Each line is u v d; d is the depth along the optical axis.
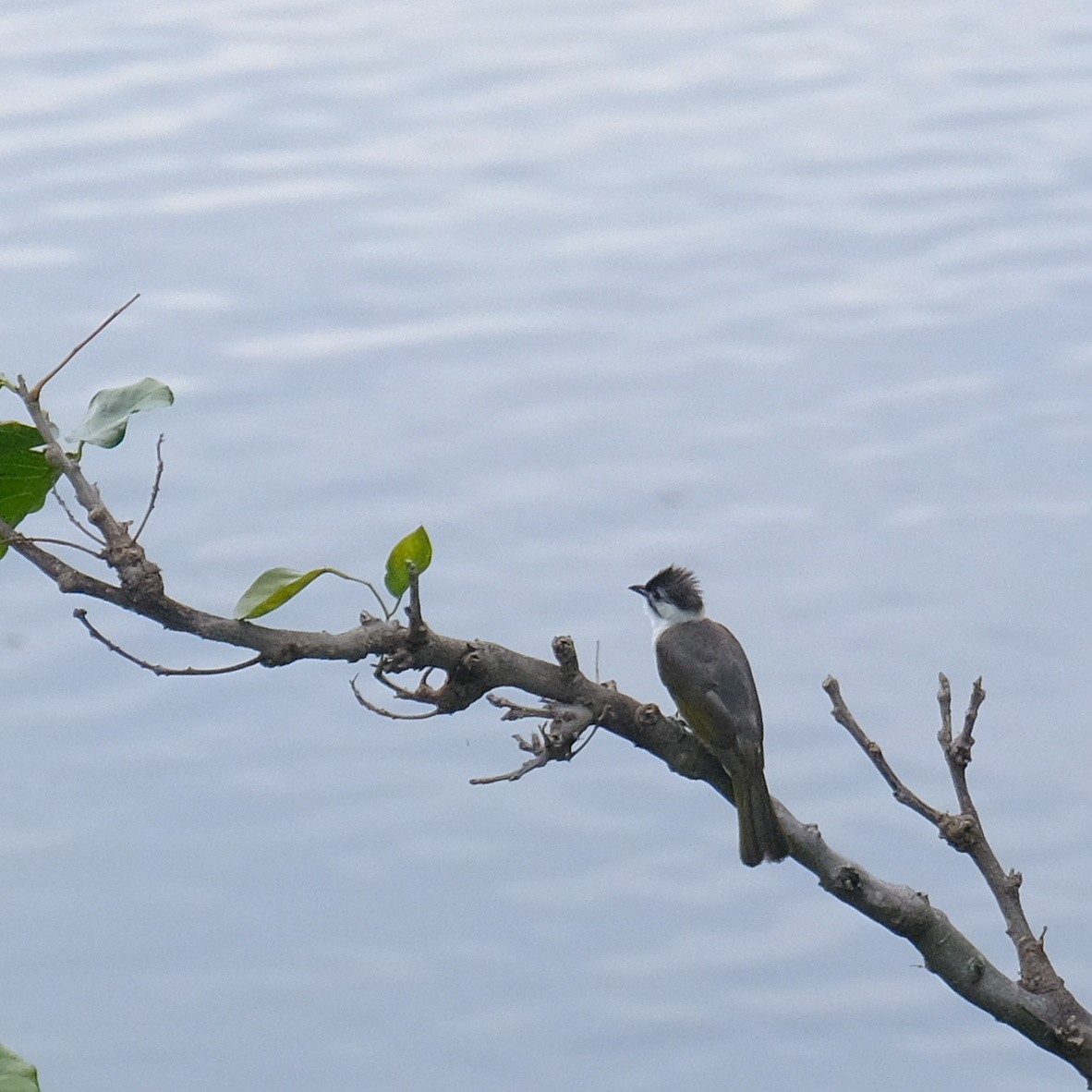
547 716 8.12
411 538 7.21
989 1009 8.34
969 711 8.31
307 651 7.19
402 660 7.46
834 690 8.51
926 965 8.42
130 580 6.86
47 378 7.07
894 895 8.38
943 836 8.38
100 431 7.14
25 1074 5.14
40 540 6.88
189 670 6.99
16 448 7.24
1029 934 8.33
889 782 8.41
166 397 7.20
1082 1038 8.16
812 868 8.71
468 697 7.74
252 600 7.05
